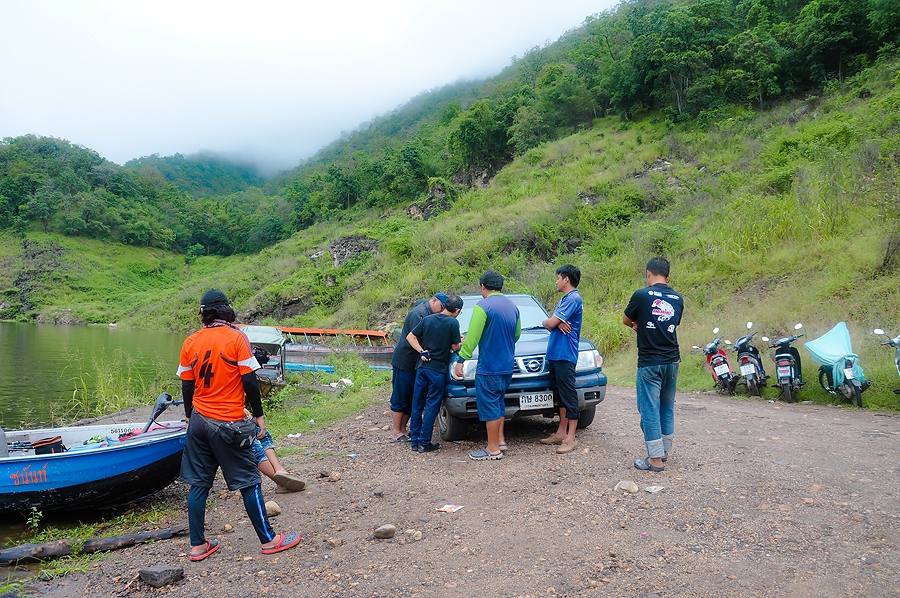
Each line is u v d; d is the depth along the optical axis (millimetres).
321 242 56781
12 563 4422
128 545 4609
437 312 6773
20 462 5406
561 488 4957
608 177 33688
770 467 5242
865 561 3393
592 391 6527
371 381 12781
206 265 83750
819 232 14953
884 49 30781
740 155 29984
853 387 8156
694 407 8578
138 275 75312
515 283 21562
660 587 3232
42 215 78250
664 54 40000
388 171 61500
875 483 4688
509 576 3475
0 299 63344
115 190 96375
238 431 4012
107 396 13156
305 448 7211
